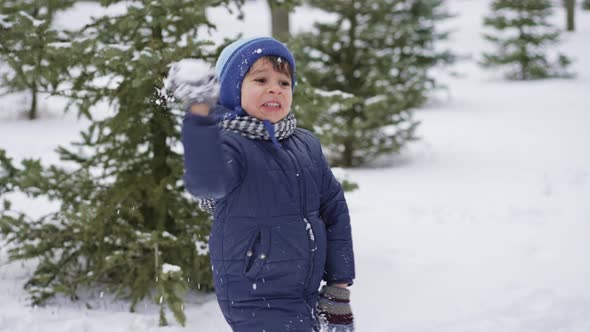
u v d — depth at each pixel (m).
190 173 1.91
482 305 4.40
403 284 4.84
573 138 12.12
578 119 14.28
